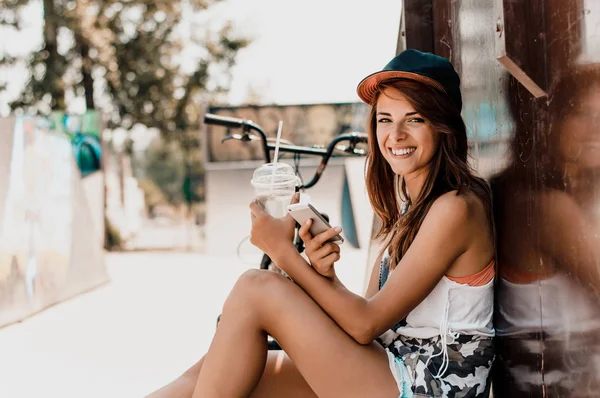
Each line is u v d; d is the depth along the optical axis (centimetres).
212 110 1251
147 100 2009
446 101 180
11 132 575
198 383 169
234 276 830
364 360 163
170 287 739
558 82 137
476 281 174
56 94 1923
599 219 122
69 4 1866
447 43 251
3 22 1889
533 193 155
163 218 1989
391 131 182
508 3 143
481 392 174
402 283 165
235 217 1194
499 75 179
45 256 622
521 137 163
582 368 132
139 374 383
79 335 491
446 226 166
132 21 1955
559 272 141
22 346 458
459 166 179
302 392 177
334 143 311
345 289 167
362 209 1052
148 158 2053
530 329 160
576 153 131
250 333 167
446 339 172
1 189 554
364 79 185
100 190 1082
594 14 120
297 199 181
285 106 1248
